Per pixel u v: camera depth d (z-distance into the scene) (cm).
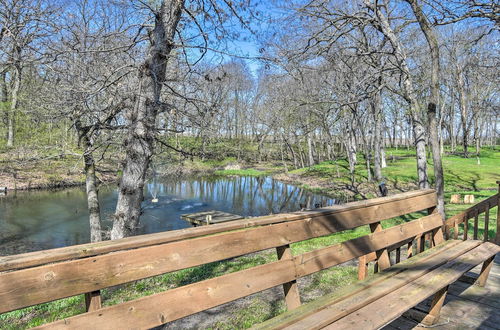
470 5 854
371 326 204
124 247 169
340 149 5722
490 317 324
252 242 222
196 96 724
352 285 265
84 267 155
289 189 2739
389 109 3200
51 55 675
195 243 195
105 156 897
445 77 3006
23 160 866
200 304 186
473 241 417
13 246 1180
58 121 751
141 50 790
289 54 966
